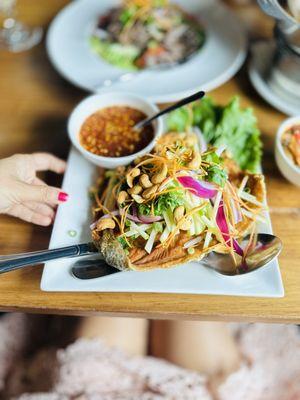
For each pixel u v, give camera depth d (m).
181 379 0.45
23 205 0.41
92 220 0.40
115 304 0.36
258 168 0.43
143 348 0.48
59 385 0.44
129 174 0.36
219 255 0.37
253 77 0.51
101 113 0.46
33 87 0.53
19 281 0.38
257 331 0.50
